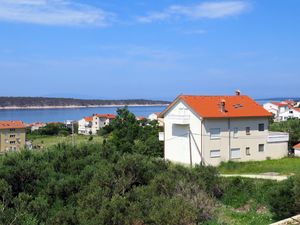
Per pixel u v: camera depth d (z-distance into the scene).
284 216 21.75
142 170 22.61
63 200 20.50
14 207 17.44
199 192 20.64
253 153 46.69
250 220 22.00
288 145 52.50
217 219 19.98
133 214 16.08
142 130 65.19
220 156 44.56
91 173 22.22
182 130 46.06
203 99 47.00
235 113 45.41
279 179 30.38
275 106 133.75
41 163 24.50
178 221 15.58
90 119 144.12
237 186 27.59
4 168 22.11
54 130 129.12
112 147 27.50
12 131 98.38
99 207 16.75
